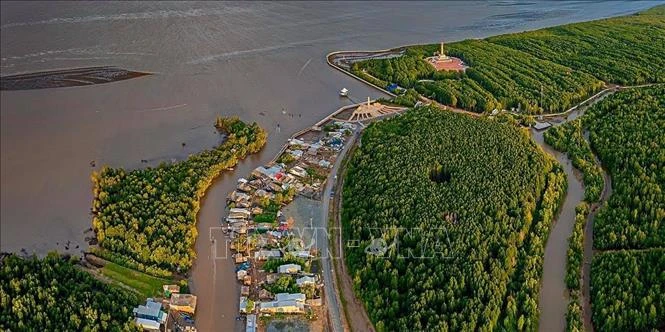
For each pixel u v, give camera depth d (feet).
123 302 545.03
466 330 492.13
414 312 507.71
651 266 550.77
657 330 492.54
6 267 572.92
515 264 570.05
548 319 539.29
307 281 570.87
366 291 549.54
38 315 516.32
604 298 524.11
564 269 594.65
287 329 529.04
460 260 562.25
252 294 565.53
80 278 574.15
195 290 574.15
